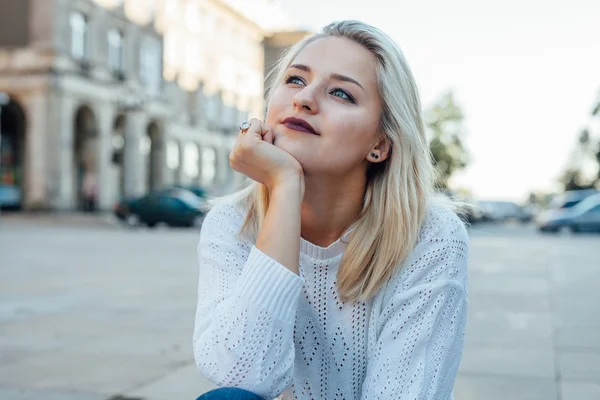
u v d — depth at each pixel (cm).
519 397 326
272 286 120
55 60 2983
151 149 3981
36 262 1062
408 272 137
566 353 426
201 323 128
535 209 4894
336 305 141
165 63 4112
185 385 345
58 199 3011
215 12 4766
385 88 134
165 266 1023
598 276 901
